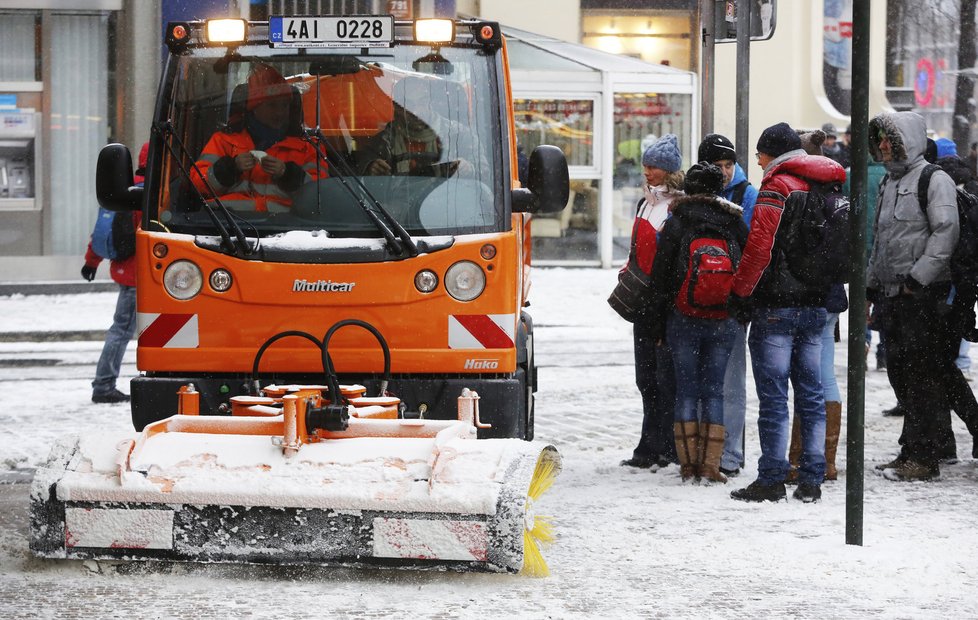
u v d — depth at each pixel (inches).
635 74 1264.8
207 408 417.1
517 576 353.4
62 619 313.6
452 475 333.1
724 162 504.7
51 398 696.4
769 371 457.1
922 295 495.5
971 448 569.6
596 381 762.2
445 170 426.6
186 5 1147.3
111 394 682.8
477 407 380.2
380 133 428.8
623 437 595.5
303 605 325.7
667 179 499.2
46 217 1149.1
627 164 1280.8
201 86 432.8
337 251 412.5
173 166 427.2
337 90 430.6
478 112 430.0
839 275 455.2
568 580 351.3
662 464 525.7
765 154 465.7
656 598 335.3
